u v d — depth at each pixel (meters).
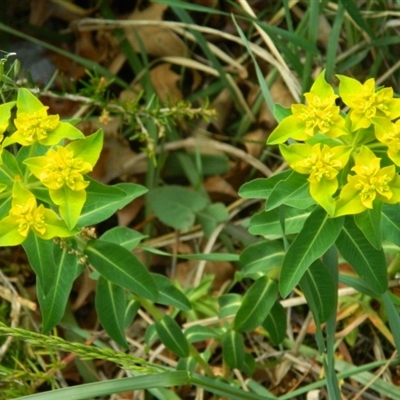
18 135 0.58
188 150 0.86
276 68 0.85
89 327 0.82
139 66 0.87
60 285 0.62
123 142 0.85
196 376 0.66
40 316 0.81
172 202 0.83
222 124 0.88
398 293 0.76
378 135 0.58
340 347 0.78
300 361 0.77
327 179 0.57
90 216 0.61
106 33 0.88
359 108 0.58
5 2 0.88
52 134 0.59
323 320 0.64
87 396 0.62
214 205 0.84
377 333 0.79
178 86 0.87
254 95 0.87
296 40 0.77
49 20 0.90
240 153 0.85
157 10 0.88
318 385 0.72
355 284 0.68
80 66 0.88
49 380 0.75
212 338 0.76
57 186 0.58
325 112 0.58
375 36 0.82
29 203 0.58
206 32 0.87
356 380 0.75
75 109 0.86
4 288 0.78
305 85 0.81
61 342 0.61
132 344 0.80
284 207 0.61
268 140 0.58
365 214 0.58
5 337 0.78
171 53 0.88
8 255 0.82
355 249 0.60
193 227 0.84
